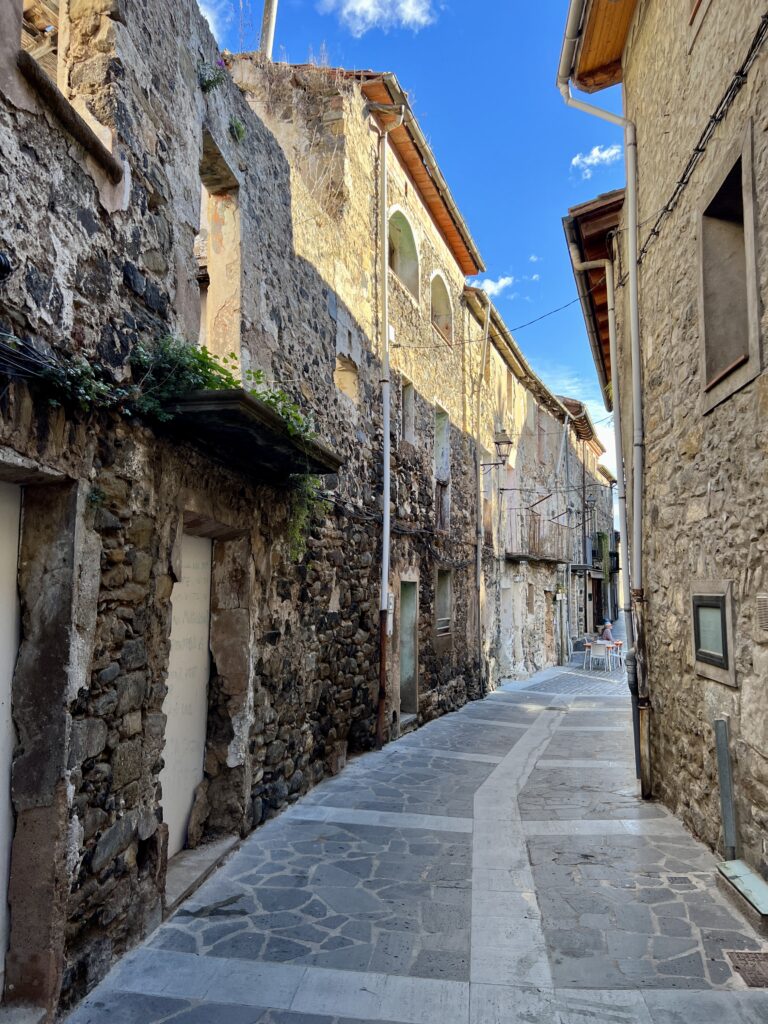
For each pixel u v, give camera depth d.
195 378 3.40
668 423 5.23
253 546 4.79
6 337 2.31
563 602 21.39
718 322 4.28
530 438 18.44
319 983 2.89
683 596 4.91
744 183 3.62
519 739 8.62
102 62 3.22
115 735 3.07
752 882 3.58
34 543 2.72
